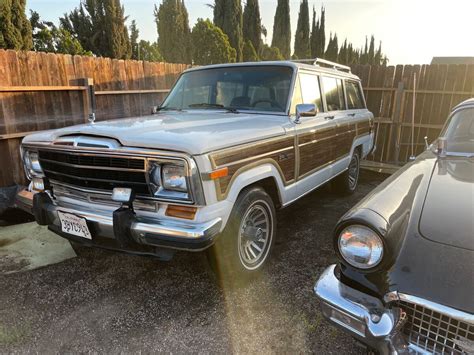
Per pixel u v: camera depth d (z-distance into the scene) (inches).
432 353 60.1
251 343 87.0
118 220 87.1
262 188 114.3
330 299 68.9
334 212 185.2
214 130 99.4
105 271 121.6
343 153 184.9
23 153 116.0
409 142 322.0
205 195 85.1
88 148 91.3
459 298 57.5
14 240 145.7
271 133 113.9
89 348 85.4
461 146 112.0
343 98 194.2
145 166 85.9
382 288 65.0
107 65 249.3
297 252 135.9
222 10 999.0
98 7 715.4
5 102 187.5
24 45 397.7
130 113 271.4
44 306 101.9
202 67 159.3
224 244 100.3
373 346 63.8
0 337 88.9
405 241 67.7
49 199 108.5
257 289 110.3
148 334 90.1
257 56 1136.8
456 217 70.4
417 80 309.1
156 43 978.7
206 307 101.2
